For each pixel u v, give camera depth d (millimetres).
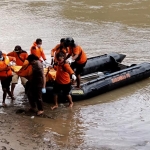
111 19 21781
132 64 12328
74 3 26781
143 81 11742
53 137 7391
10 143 6617
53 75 9492
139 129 8203
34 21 21125
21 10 24281
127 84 11266
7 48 15539
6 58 8859
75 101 9805
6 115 8430
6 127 7535
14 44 16250
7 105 9234
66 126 8125
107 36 17812
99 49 15453
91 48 15586
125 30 19094
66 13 23422
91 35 18000
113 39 17219
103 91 10430
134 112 9234
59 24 20453
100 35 18031
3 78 8977
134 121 8656
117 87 10930
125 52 15023
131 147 7211
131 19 21734
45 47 15688
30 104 8680
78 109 9266
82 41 16781
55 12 23750
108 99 10109
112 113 9117
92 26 19969
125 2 27016
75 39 17156
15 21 21078
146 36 17859
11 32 18516
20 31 18766
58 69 8922
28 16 22469
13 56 9734
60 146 6957
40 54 10422
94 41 16797
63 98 9562
